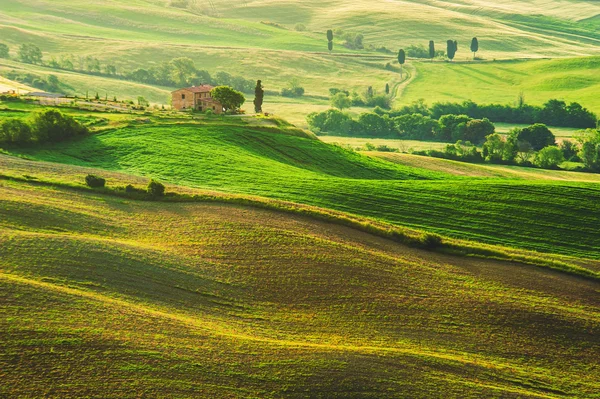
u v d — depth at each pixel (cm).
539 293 8719
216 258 8731
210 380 6044
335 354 6725
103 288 7456
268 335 7094
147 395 5700
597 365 7200
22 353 5909
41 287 7044
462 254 9888
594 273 9500
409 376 6512
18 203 9669
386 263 9169
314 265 8788
